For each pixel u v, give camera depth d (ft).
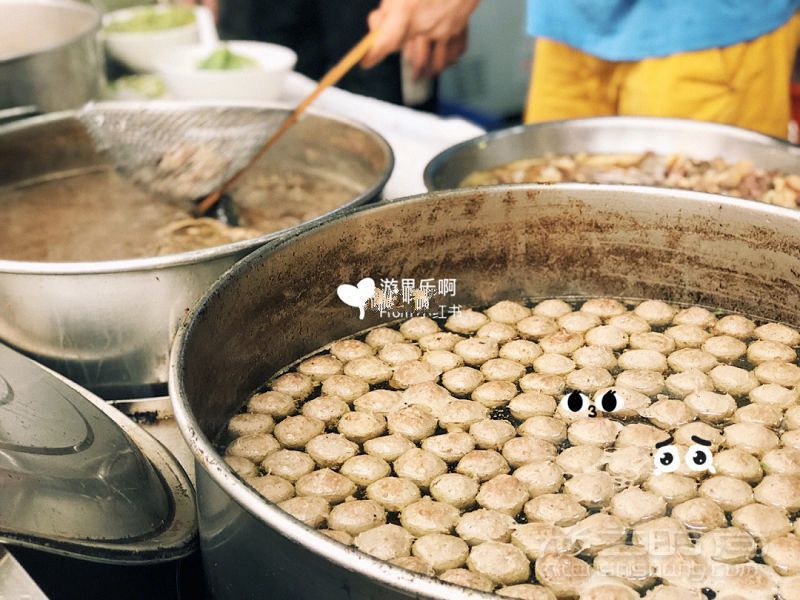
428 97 7.27
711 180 3.72
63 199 4.02
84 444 2.14
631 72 4.65
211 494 1.85
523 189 2.85
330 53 7.30
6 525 1.84
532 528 2.15
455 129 4.48
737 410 2.55
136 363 2.76
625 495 2.23
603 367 2.75
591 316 2.95
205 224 3.64
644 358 2.74
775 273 2.73
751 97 4.52
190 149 3.79
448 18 4.26
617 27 4.54
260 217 3.79
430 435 2.52
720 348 2.75
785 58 4.54
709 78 4.38
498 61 9.51
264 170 4.27
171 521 2.22
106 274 2.56
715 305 2.91
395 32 3.99
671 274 2.92
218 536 1.89
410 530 2.19
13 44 5.46
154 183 3.76
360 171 3.96
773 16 4.36
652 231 2.86
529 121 5.24
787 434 2.42
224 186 3.74
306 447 2.47
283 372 2.76
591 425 2.46
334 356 2.83
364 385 2.71
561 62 4.90
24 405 2.17
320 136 4.06
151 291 2.62
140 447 2.47
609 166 3.97
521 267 3.02
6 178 4.07
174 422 2.77
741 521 2.16
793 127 5.55
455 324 2.98
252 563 1.80
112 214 3.87
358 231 2.73
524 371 2.77
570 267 3.01
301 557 1.65
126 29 5.86
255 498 1.65
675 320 2.92
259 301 2.54
